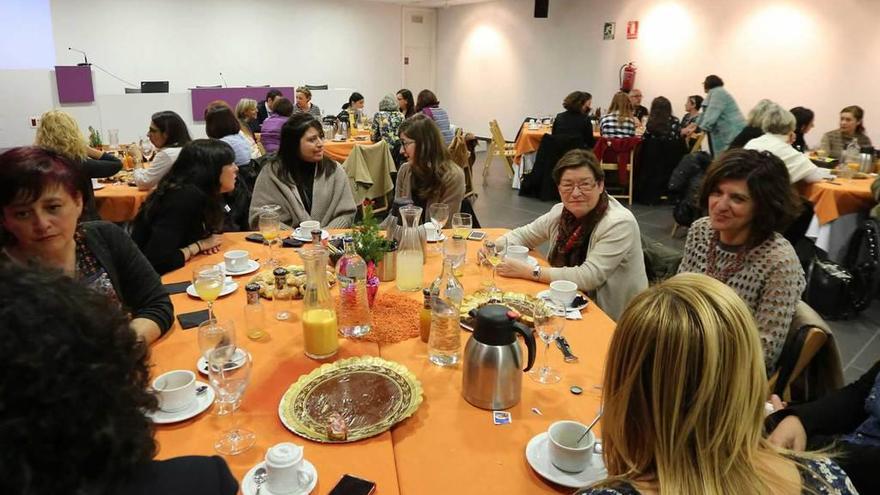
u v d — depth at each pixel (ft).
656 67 27.94
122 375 1.88
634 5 28.32
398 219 7.19
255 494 3.27
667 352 2.38
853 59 21.08
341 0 35.35
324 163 10.11
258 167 12.03
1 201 4.65
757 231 5.78
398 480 3.48
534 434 3.96
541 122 27.55
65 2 27.02
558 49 32.63
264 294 6.15
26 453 1.59
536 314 4.99
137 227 7.22
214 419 4.02
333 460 3.61
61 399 1.63
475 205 20.59
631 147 20.25
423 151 9.86
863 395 4.68
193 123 23.91
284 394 4.30
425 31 39.81
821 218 12.62
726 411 2.37
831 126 22.13
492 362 4.10
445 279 5.45
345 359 4.81
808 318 5.46
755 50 23.94
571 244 7.45
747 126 15.60
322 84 35.96
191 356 4.89
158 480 2.07
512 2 34.60
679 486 2.34
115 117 21.94
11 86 19.81
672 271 7.86
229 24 31.86
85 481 1.73
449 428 4.00
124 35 28.96
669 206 20.67
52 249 4.90
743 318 2.42
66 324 1.73
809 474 2.53
